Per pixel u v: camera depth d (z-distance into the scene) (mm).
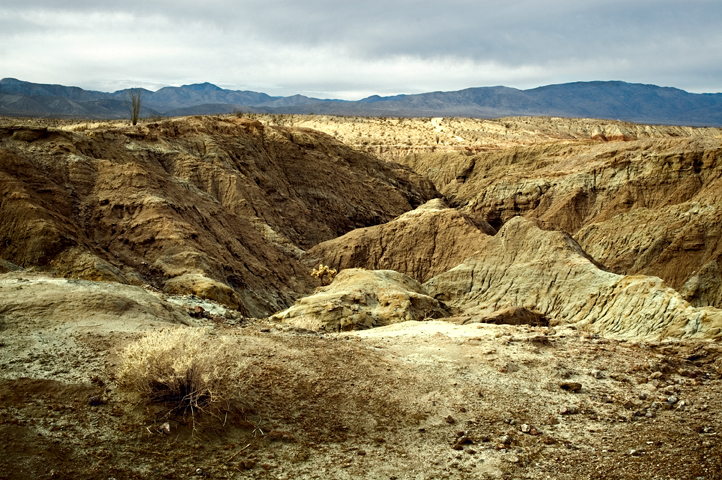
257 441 9711
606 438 10398
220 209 57469
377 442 10180
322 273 54312
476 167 128250
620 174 92125
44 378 10266
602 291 39562
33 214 35969
